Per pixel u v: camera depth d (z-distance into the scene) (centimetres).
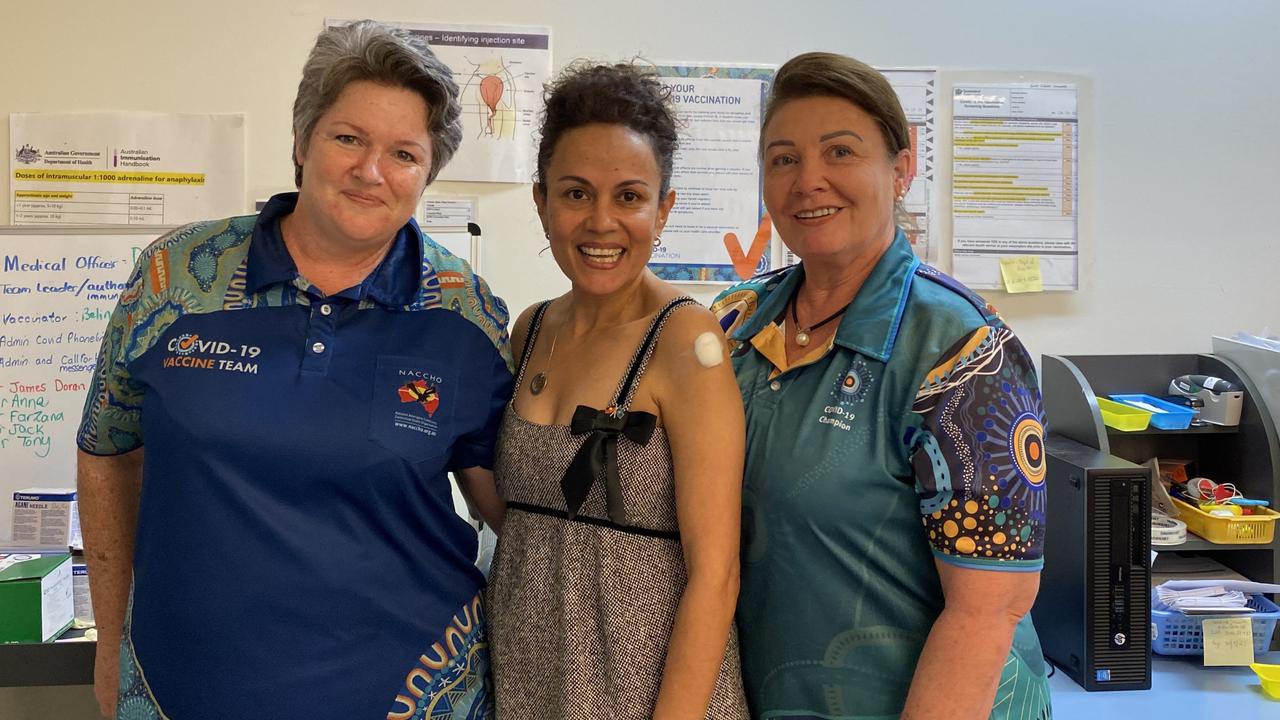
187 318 110
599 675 105
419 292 119
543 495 111
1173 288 224
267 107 207
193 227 117
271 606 104
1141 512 166
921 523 106
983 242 220
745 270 217
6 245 201
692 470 102
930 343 104
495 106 210
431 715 111
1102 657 167
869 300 111
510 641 112
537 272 214
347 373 111
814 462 107
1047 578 179
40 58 202
